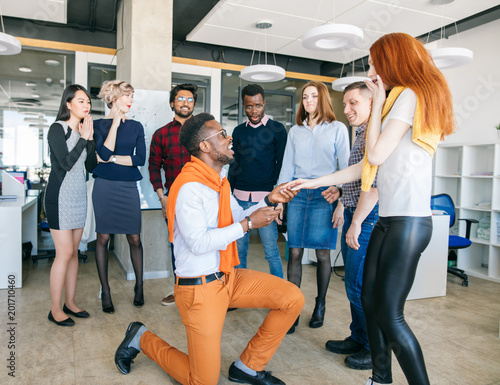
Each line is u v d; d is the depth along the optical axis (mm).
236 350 2199
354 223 1896
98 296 3154
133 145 2836
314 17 4836
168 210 1643
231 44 5984
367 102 2084
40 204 4742
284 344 2293
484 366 2066
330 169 2518
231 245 1654
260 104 2711
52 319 2531
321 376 1926
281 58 6688
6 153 5461
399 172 1403
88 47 5191
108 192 2723
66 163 2365
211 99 6156
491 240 4129
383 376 1502
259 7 4566
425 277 3346
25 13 4695
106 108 3777
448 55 3602
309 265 4465
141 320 2633
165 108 3797
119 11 4566
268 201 1764
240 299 1748
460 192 4598
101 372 1930
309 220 2516
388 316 1411
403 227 1395
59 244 2469
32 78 5371
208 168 1633
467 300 3316
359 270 2029
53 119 5562
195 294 1564
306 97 2500
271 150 2830
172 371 1729
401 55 1382
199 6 4637
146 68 3871
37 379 1847
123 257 3980
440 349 2279
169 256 3871
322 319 2562
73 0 4559
